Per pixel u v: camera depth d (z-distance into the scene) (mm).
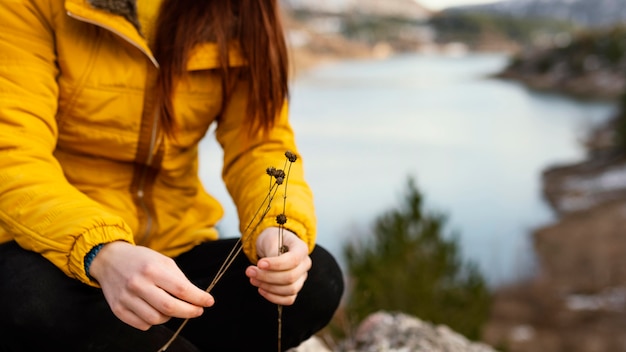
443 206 22953
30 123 1245
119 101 1348
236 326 1317
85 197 1179
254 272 1147
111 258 1071
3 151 1205
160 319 1028
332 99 68375
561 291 14852
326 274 1328
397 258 4719
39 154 1224
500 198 24156
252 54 1437
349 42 190375
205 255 1409
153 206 1437
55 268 1123
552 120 48188
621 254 17344
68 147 1378
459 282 4879
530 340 12359
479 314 4766
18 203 1152
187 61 1371
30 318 1063
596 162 29516
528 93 73062
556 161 31219
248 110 1465
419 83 90500
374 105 62281
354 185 25969
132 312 1046
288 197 1313
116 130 1363
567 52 87500
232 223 12422
